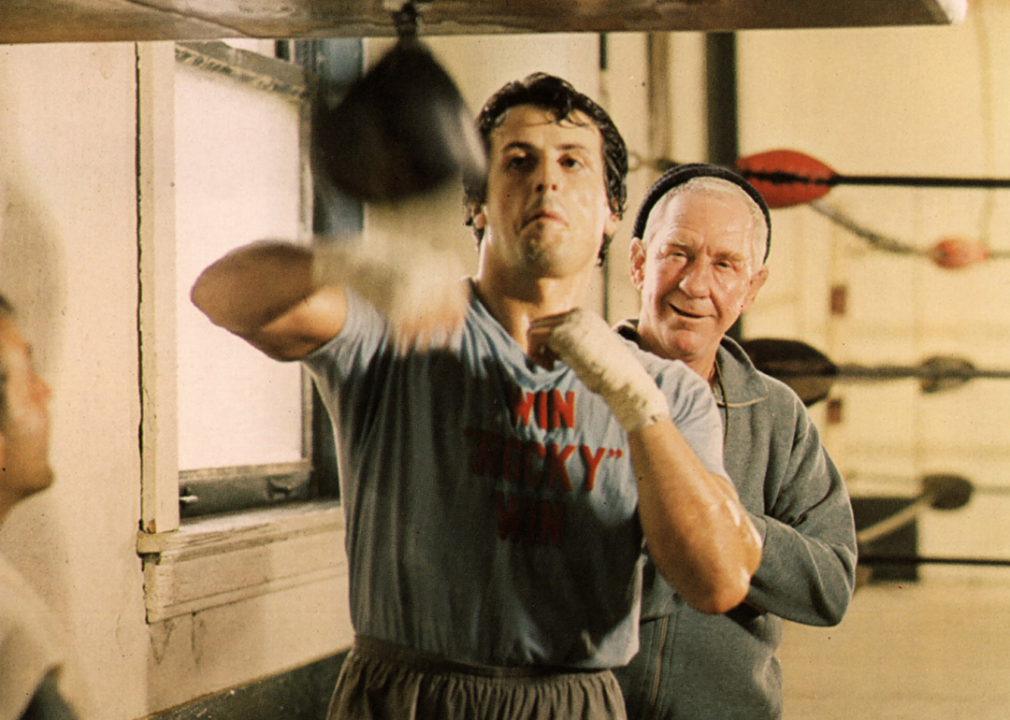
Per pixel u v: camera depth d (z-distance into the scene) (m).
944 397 2.47
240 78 1.83
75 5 0.85
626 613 1.07
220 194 1.81
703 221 1.44
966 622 2.39
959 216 2.45
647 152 2.40
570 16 0.87
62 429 1.33
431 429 1.05
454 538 1.03
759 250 1.51
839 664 2.30
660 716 1.37
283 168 1.96
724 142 2.46
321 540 1.85
